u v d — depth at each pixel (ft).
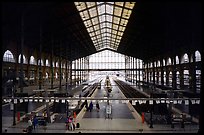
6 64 119.44
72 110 110.93
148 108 118.32
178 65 155.02
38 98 87.86
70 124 82.48
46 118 94.27
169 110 94.02
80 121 98.17
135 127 86.89
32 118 89.20
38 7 95.66
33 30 121.70
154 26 128.06
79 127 86.17
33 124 83.51
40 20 109.60
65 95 105.81
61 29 143.74
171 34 125.29
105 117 105.19
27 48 150.71
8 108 116.47
